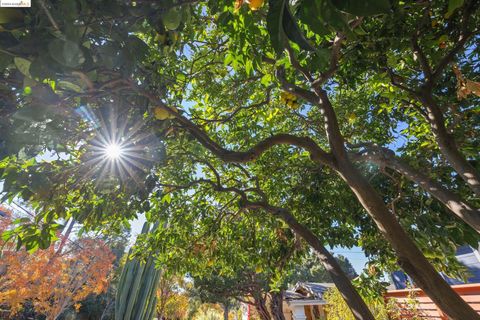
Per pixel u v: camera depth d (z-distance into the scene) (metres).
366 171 4.28
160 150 2.10
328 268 2.73
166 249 5.00
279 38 0.81
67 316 16.03
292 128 5.04
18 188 1.99
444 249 2.81
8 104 1.36
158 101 1.72
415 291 6.61
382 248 4.18
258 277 13.70
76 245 11.94
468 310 1.46
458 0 1.05
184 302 21.05
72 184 2.37
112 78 1.40
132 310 10.24
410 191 3.81
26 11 0.89
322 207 4.57
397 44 2.29
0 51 0.92
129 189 2.46
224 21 1.66
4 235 2.32
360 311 2.31
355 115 4.05
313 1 0.66
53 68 0.93
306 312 17.16
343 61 2.48
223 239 5.14
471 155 3.08
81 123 1.87
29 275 9.58
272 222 4.78
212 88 3.89
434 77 2.45
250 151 2.27
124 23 1.16
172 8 1.18
